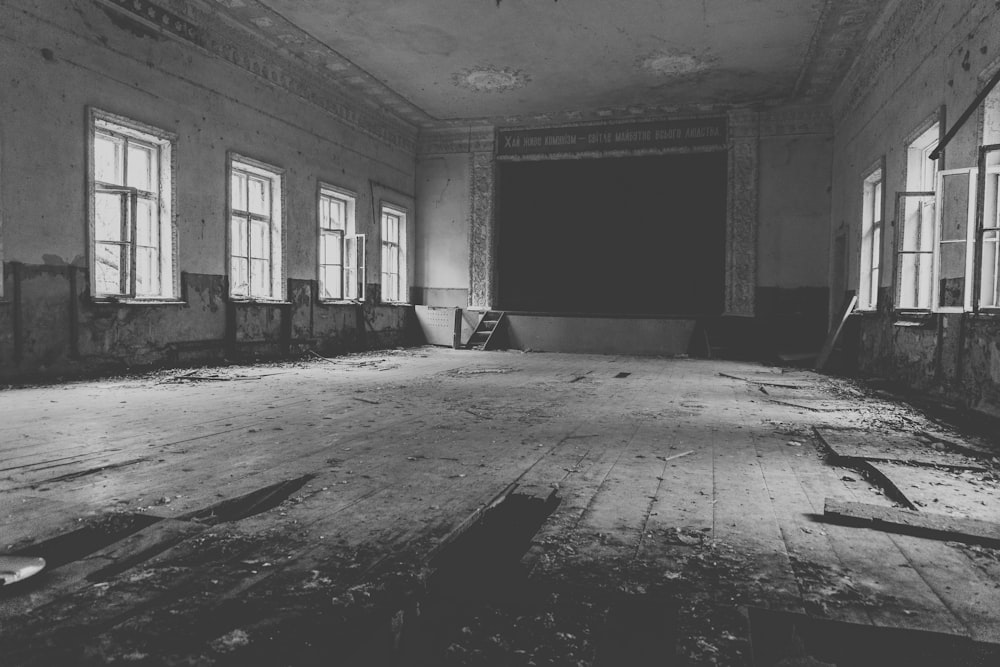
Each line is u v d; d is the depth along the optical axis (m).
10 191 6.35
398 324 13.91
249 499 2.81
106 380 6.95
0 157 6.25
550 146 13.88
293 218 10.60
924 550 2.29
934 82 6.62
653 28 9.23
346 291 12.31
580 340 13.41
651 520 2.57
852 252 10.35
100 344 7.32
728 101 12.36
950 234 6.10
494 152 14.20
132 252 7.65
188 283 8.51
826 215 12.27
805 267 12.40
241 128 9.41
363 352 12.16
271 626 1.65
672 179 13.49
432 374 8.30
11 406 5.16
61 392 5.98
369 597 1.82
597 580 1.98
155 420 4.63
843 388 7.27
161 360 8.13
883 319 8.23
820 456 3.79
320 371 8.48
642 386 7.30
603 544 2.30
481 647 1.58
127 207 7.62
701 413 5.33
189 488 2.91
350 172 12.20
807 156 12.36
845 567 2.12
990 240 5.40
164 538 2.25
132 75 7.62
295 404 5.48
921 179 7.50
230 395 5.98
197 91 8.59
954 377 5.86
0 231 6.27
